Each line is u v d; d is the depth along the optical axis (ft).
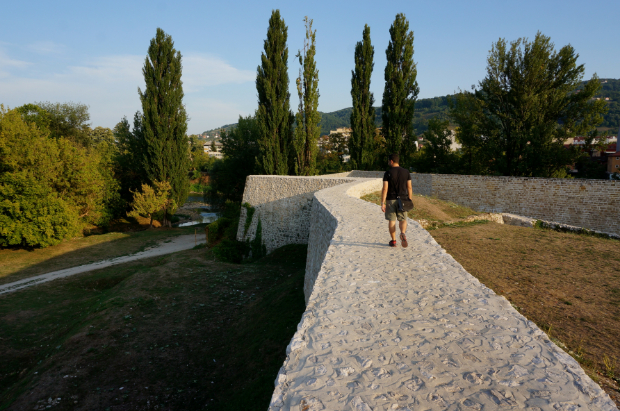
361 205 42.24
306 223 84.89
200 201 231.91
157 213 146.20
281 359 36.65
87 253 100.78
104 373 37.96
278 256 82.23
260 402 30.42
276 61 114.42
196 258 85.66
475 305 13.43
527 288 24.76
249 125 161.79
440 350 9.98
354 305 13.50
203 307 54.75
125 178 160.97
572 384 8.30
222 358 40.65
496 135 104.17
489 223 55.77
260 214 94.38
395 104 117.29
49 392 34.91
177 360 40.57
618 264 30.37
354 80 121.80
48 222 97.04
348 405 7.54
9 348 47.21
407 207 22.59
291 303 49.42
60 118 167.12
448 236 43.68
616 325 18.74
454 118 118.73
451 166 130.41
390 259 20.26
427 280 16.47
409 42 114.93
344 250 22.38
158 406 33.04
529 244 38.81
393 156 23.16
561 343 16.69
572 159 92.84
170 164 138.21
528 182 78.59
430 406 7.48
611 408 7.38
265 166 117.29
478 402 7.60
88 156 131.75
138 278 66.49
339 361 9.46
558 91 95.09
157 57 130.52
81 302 63.16
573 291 24.04
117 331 46.14
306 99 114.21
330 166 202.69
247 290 62.23
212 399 33.55
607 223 68.28
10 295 66.90
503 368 9.04
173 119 136.56
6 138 99.55
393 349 10.07
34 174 101.60
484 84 104.53
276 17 113.29
